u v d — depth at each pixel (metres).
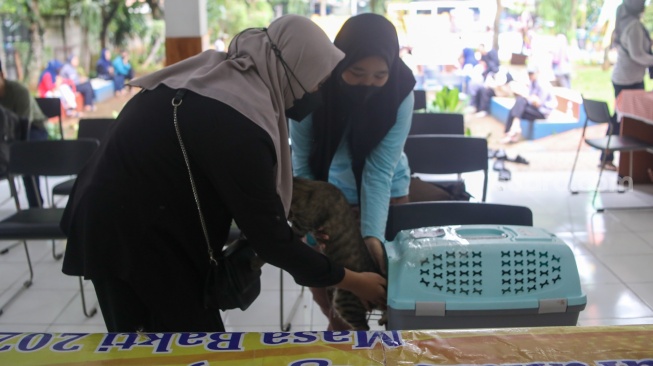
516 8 5.51
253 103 1.16
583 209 4.17
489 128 5.80
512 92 5.66
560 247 1.32
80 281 2.70
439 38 5.63
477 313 1.28
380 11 5.62
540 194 4.52
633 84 4.90
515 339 0.94
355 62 1.64
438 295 1.29
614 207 4.19
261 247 1.21
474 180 4.85
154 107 1.18
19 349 0.93
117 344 0.94
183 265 1.26
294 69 1.27
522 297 1.30
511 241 1.33
